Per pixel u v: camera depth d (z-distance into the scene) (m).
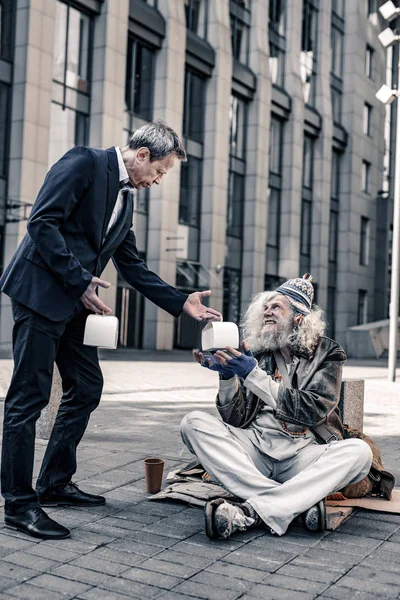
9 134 18.72
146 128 3.38
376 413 8.35
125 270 3.80
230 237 27.25
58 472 3.61
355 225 35.81
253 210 27.75
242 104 27.84
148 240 23.78
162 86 23.67
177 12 23.92
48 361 3.20
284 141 30.34
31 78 18.64
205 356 3.40
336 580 2.65
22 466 3.15
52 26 19.22
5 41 18.66
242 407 3.48
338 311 35.22
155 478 3.87
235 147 27.48
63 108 20.28
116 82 21.50
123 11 21.62
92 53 21.23
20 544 2.97
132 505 3.65
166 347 24.16
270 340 3.42
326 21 33.06
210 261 25.62
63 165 3.20
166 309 3.72
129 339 23.34
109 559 2.82
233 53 27.48
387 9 14.17
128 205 3.51
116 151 3.37
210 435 3.32
